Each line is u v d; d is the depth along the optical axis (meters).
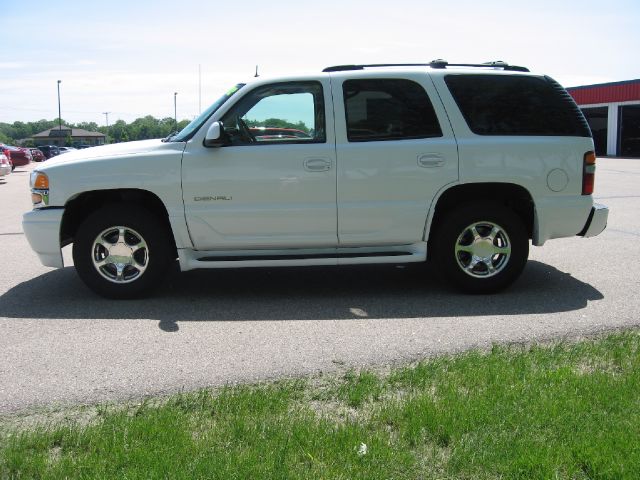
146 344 4.87
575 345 4.58
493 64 6.31
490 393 3.63
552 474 2.79
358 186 5.89
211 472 2.85
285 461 2.96
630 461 2.86
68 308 5.90
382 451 3.02
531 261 7.65
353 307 5.84
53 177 5.93
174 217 5.88
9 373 4.31
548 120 6.07
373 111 5.95
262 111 5.95
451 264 6.07
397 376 4.04
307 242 5.98
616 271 7.05
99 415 3.63
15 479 2.89
